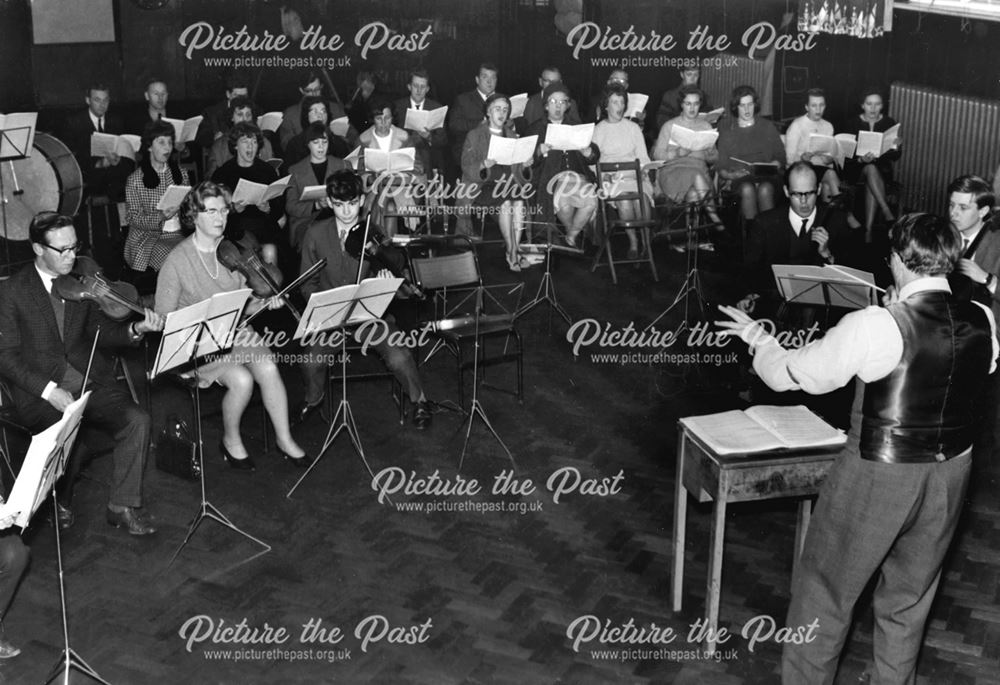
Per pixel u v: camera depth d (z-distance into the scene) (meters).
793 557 4.77
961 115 9.20
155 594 4.64
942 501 3.48
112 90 12.46
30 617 4.47
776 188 8.80
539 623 4.43
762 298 6.59
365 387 6.81
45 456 3.59
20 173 8.91
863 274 5.37
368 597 4.62
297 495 5.50
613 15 12.35
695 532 5.14
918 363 3.37
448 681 4.07
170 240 7.14
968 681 4.07
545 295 8.14
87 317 4.99
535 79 13.21
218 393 6.68
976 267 4.73
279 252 7.73
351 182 5.95
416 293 6.17
